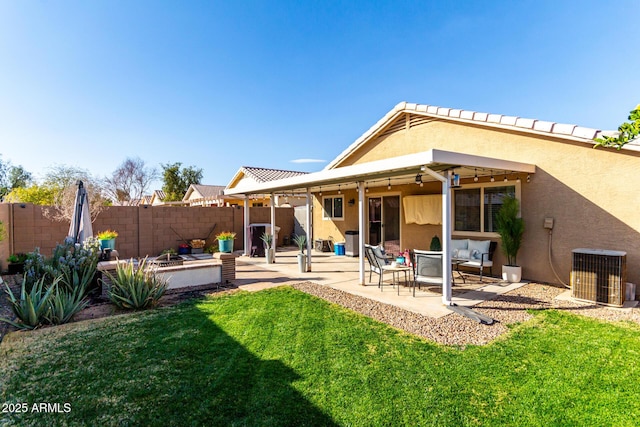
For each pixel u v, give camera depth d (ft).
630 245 20.47
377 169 20.44
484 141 27.02
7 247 30.86
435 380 10.87
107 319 16.99
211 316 17.40
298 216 54.75
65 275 20.29
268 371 11.50
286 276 28.53
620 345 13.47
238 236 49.06
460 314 17.51
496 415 9.12
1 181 83.10
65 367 11.85
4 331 15.62
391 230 37.37
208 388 10.45
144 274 19.74
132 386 10.60
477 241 27.14
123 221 39.83
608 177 21.27
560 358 12.36
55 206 34.73
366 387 10.48
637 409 9.34
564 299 20.29
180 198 119.85
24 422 8.93
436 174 18.72
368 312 18.03
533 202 24.71
